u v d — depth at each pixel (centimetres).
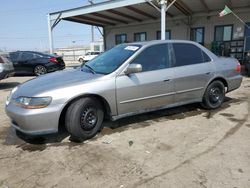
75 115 375
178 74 474
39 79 427
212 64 529
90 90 382
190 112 532
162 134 412
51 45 1686
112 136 408
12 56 1327
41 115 353
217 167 304
